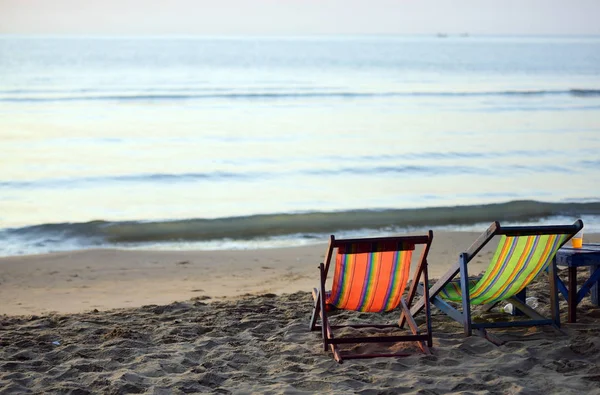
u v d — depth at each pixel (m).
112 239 17.19
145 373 6.53
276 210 20.34
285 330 7.98
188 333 7.94
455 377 6.28
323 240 17.03
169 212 20.23
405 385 6.11
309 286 12.40
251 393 6.01
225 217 19.19
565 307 8.65
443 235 17.00
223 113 45.53
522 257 7.01
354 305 7.33
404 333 7.81
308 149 32.22
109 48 181.38
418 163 28.47
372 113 46.06
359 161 29.08
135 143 33.84
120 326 8.31
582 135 36.22
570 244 10.23
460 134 36.94
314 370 6.60
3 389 6.11
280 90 60.81
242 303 9.55
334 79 74.88
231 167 27.77
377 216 19.30
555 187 23.56
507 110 47.56
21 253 15.94
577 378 6.16
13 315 10.06
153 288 12.46
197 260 14.83
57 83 64.31
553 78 77.88
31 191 23.30
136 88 60.69
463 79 76.12
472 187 23.75
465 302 7.37
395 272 6.93
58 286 12.62
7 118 41.59
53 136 35.72
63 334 7.96
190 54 147.12
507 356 6.76
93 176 25.83
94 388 6.14
